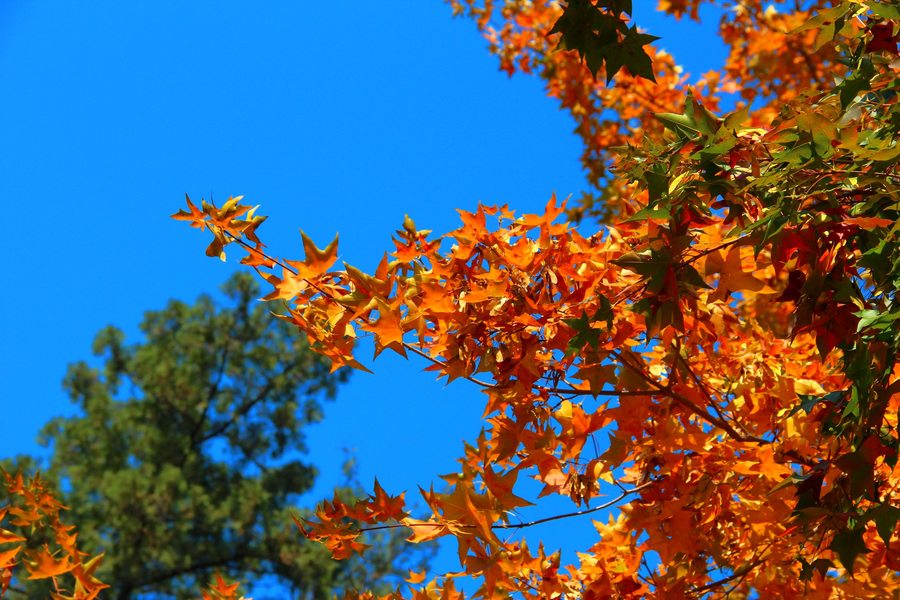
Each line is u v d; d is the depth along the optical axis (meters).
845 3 2.25
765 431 2.88
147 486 19.05
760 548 2.87
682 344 2.85
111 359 22.88
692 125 2.19
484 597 2.62
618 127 6.98
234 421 23.22
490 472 2.60
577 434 2.61
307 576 19.31
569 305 2.44
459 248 2.48
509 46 7.44
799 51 6.70
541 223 2.43
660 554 2.67
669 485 2.66
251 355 23.22
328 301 2.56
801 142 2.03
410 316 2.47
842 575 3.14
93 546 18.14
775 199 2.08
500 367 2.49
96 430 21.58
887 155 1.88
